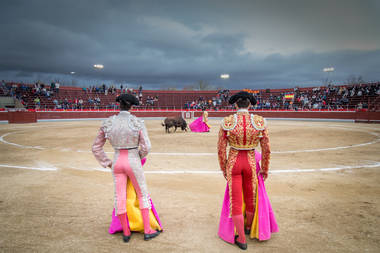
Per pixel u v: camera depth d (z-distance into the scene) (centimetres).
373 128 1478
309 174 440
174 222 251
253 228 212
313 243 208
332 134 1154
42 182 398
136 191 219
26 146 802
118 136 206
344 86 2886
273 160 567
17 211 278
